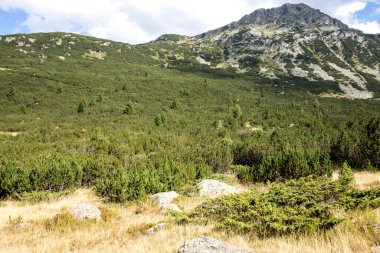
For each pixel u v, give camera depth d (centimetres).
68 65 11631
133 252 707
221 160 3061
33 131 5250
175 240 766
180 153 3192
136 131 5794
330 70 17112
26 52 12688
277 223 700
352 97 11575
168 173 2039
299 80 14762
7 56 11650
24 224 1105
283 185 1077
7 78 8375
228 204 917
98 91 8931
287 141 3631
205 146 4297
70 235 964
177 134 5662
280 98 10531
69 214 1168
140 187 1695
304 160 2186
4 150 3422
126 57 15875
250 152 3516
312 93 12088
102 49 15575
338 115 7175
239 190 1770
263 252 586
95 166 2466
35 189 1966
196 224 938
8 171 2023
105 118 6706
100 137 4494
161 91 9844
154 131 5791
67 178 2075
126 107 7256
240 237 717
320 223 662
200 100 9356
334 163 3005
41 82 8619
